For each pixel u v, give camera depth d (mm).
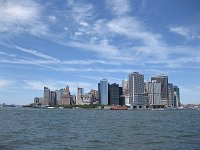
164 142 61312
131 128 97312
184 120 152500
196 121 142250
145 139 66312
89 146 55969
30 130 89312
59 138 68500
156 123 125438
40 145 57188
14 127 100312
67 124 119688
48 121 141500
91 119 164750
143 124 118625
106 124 119562
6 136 71750
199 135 74625
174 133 79938
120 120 153375
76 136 72812
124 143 59938
